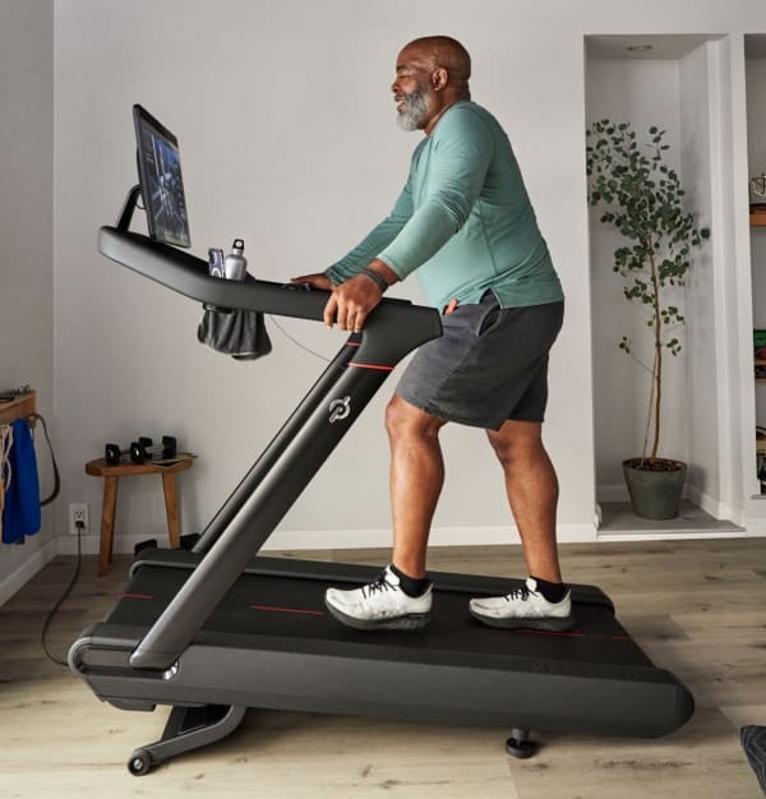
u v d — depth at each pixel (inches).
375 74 132.0
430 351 70.5
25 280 116.9
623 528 138.7
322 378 80.5
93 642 64.8
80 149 129.1
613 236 155.6
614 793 61.7
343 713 64.7
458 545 135.0
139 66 129.5
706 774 64.2
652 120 154.7
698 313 149.9
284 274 132.6
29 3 118.0
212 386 132.6
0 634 95.3
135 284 130.9
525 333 70.7
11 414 99.9
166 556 87.0
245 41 130.8
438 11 132.6
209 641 64.8
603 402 157.5
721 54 140.1
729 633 93.3
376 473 134.3
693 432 154.4
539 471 75.5
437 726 72.8
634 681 64.2
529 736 70.9
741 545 131.7
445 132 66.5
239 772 65.1
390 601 70.7
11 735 71.0
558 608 75.0
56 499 131.0
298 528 134.2
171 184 68.9
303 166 132.0
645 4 135.6
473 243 70.7
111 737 70.7
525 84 133.6
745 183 137.1
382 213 133.0
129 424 131.9
